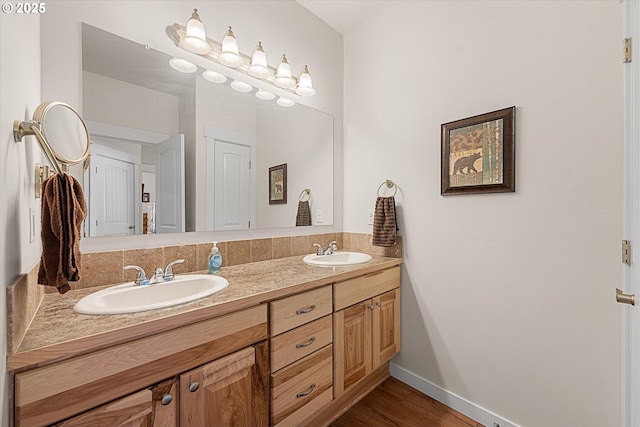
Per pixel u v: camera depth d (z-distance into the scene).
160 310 0.96
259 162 1.87
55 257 0.82
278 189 1.97
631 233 0.92
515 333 1.49
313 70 2.19
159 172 1.44
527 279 1.45
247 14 1.78
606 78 1.23
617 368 1.21
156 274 1.28
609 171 1.22
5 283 0.66
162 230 1.44
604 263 1.24
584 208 1.28
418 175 1.92
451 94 1.74
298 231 2.09
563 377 1.34
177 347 0.94
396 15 2.04
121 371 0.83
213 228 1.64
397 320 1.98
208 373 1.01
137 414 0.85
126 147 1.33
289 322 1.29
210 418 1.02
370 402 1.78
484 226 1.61
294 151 2.06
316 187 2.21
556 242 1.36
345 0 2.06
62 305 0.99
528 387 1.45
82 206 0.90
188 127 1.54
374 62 2.19
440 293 1.81
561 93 1.34
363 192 2.26
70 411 0.74
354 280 1.64
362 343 1.70
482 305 1.62
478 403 1.63
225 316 1.07
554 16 1.36
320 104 2.24
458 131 1.69
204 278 1.37
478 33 1.62
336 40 2.37
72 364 0.75
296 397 1.32
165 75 1.46
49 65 1.12
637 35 0.86
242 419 1.12
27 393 0.69
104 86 1.27
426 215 1.88
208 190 1.62
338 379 1.54
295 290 1.30
